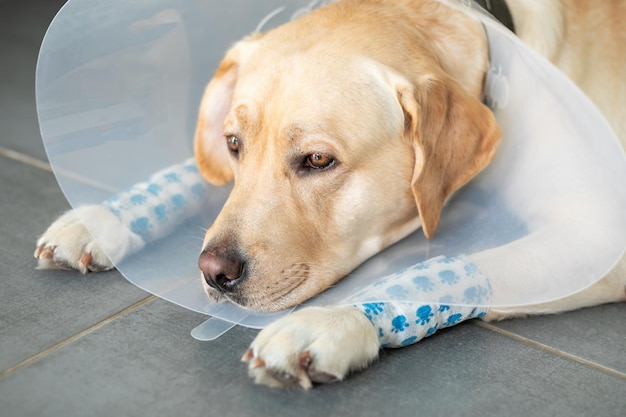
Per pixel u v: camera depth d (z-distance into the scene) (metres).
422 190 0.93
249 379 0.86
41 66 0.95
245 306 0.92
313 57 0.94
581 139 0.91
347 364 0.84
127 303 0.97
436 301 0.88
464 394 0.85
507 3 0.99
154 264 0.99
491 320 0.96
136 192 1.02
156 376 0.86
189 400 0.83
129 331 0.92
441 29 1.00
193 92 1.13
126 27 1.02
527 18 0.98
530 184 0.96
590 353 0.92
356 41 0.96
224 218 0.92
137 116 1.06
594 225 0.91
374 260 0.97
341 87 0.93
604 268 0.90
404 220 0.98
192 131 1.14
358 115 0.93
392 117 0.94
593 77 1.01
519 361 0.90
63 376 0.86
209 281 0.92
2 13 1.88
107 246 0.98
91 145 1.01
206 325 0.93
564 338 0.94
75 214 1.03
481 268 0.91
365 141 0.93
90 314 0.95
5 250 1.05
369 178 0.94
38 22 1.82
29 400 0.83
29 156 1.27
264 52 0.97
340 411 0.83
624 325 0.96
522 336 0.94
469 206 1.00
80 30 0.97
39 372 0.87
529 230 0.95
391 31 0.97
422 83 0.94
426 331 0.90
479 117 0.94
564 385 0.87
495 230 0.96
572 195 0.93
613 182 0.88
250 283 0.91
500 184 0.99
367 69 0.94
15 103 1.44
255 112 0.94
